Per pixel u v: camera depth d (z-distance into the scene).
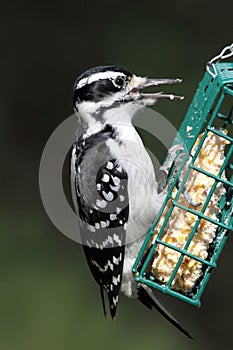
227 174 10.77
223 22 15.81
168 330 13.20
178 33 15.79
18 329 12.88
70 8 16.58
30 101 16.45
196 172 8.31
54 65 16.45
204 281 8.23
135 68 15.48
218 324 14.09
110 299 8.57
